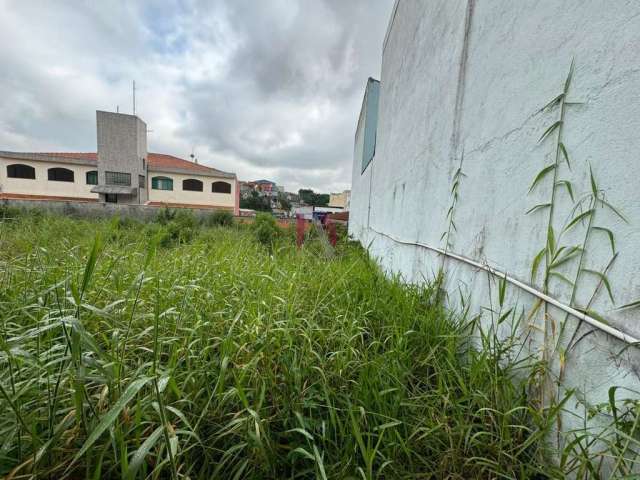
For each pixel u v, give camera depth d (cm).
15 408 73
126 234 332
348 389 118
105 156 1905
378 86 767
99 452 81
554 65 104
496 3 147
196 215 1263
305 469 93
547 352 101
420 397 109
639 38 74
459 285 178
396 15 450
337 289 215
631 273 74
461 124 185
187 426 85
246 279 202
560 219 99
